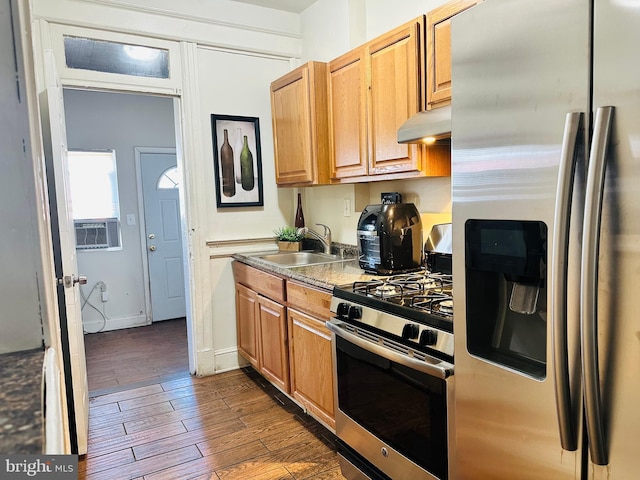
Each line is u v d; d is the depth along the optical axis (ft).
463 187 4.08
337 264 8.77
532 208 3.44
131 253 14.89
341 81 8.38
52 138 7.05
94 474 6.83
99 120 14.16
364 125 7.80
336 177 8.82
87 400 8.56
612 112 2.86
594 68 2.96
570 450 3.25
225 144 10.64
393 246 7.31
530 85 3.39
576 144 3.05
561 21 3.14
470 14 3.87
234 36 10.45
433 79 6.31
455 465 4.64
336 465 6.95
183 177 10.33
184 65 9.96
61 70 8.81
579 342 3.12
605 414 3.04
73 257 7.80
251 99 10.90
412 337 5.11
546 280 3.43
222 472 6.83
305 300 7.59
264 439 7.76
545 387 3.49
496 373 3.93
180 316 15.89
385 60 7.18
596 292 2.96
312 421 8.36
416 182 8.18
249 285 10.10
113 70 9.34
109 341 13.47
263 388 9.94
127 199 14.73
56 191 7.00
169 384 10.24
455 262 4.25
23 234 2.60
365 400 6.06
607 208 2.92
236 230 10.98
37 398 2.09
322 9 10.14
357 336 5.90
